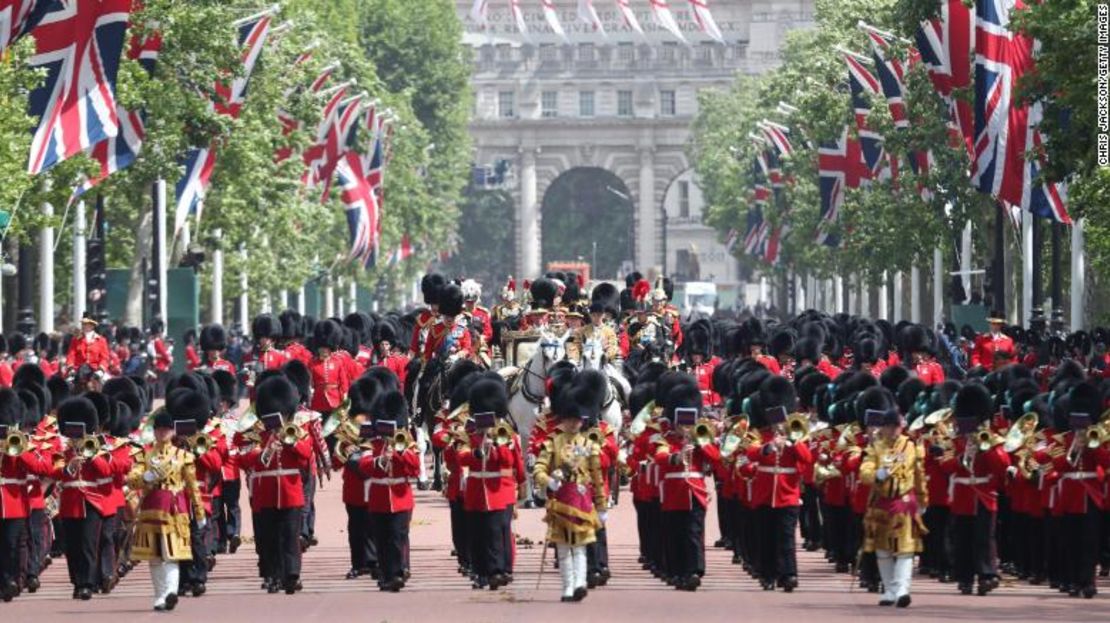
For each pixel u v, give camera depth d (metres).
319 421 148.62
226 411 172.50
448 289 193.75
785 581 140.12
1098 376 184.50
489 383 140.25
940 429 140.75
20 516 140.00
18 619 129.38
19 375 170.75
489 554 139.75
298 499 141.25
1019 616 126.19
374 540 147.38
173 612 131.25
